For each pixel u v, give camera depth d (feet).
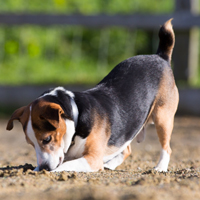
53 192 19.97
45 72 73.10
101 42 79.71
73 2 80.74
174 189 20.27
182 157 36.63
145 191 19.71
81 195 19.27
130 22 59.41
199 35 76.18
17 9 76.38
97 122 27.94
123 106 29.89
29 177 23.04
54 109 24.67
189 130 49.90
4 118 57.57
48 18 60.49
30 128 25.38
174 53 60.70
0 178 22.99
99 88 30.35
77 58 78.84
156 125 31.65
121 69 31.60
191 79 61.05
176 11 59.00
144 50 79.05
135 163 34.04
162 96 31.71
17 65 73.67
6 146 42.68
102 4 81.92
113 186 20.93
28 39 76.69
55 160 25.40
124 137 30.17
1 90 60.23
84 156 27.04
